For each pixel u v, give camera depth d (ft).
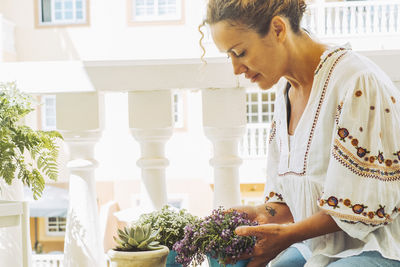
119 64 8.32
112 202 37.06
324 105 5.17
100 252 8.41
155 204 8.38
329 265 4.94
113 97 37.58
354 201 4.80
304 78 5.52
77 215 8.33
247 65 5.32
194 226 5.71
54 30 39.68
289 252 6.10
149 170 8.41
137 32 39.09
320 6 28.66
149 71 8.30
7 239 7.94
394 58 8.01
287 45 5.32
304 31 5.60
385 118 4.90
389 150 4.88
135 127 8.42
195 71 8.25
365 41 28.68
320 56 5.43
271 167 6.23
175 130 37.70
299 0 5.35
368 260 4.80
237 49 5.21
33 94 8.57
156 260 5.59
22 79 8.46
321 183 5.26
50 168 7.82
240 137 8.48
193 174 37.68
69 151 8.45
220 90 8.34
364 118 4.86
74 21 39.68
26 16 39.88
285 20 5.24
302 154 5.41
